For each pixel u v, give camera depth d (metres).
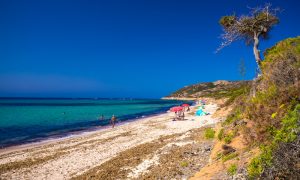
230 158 11.74
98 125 47.44
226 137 14.97
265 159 8.00
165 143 21.64
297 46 15.27
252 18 21.64
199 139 20.89
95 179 14.49
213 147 16.52
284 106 11.64
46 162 20.19
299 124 8.20
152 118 56.09
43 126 47.62
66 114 75.25
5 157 23.47
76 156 21.33
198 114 49.84
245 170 9.28
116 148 22.97
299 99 11.38
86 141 28.69
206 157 15.07
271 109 12.19
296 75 12.53
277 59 15.67
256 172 8.05
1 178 16.91
